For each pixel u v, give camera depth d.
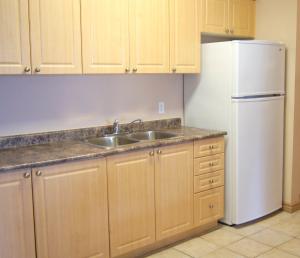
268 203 3.63
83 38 2.67
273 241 3.14
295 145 3.72
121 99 3.35
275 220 3.60
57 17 2.54
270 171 3.61
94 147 2.71
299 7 3.53
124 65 2.91
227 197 3.44
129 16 2.90
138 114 3.49
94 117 3.19
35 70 2.47
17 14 2.37
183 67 3.31
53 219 2.37
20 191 2.22
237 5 3.70
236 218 3.39
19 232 2.24
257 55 3.34
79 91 3.08
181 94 3.79
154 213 2.91
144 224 2.85
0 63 2.33
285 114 3.72
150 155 2.82
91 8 2.69
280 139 3.67
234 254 2.93
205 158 3.22
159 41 3.11
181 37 3.26
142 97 3.50
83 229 2.51
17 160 2.30
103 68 2.79
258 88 3.39
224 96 3.35
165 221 2.99
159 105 3.63
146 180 2.82
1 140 2.70
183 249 3.02
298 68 3.62
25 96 2.80
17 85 2.75
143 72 3.04
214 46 3.38
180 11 3.23
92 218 2.55
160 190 2.93
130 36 2.92
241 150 3.34
